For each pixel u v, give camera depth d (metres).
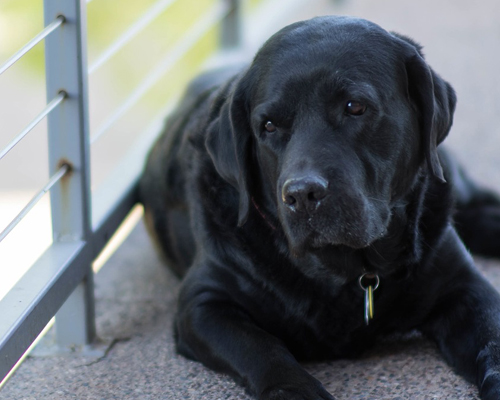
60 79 2.80
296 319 2.74
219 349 2.64
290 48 2.59
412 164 2.65
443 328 2.77
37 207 5.46
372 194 2.50
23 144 7.46
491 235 3.70
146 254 4.01
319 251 2.61
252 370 2.50
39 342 3.06
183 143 3.38
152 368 2.82
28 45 2.54
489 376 2.40
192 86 4.09
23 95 7.83
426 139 2.62
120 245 4.13
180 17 7.54
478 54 6.70
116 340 3.08
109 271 3.80
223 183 2.88
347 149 2.44
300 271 2.70
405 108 2.58
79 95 2.81
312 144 2.42
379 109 2.48
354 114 2.46
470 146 4.94
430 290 2.77
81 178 2.89
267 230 2.74
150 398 2.61
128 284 3.64
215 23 5.88
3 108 7.79
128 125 7.40
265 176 2.69
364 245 2.45
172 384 2.69
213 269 2.85
